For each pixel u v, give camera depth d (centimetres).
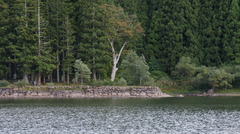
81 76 13275
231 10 17650
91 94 12888
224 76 14412
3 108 9012
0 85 12925
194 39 17538
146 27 18838
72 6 15975
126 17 17012
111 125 6612
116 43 16512
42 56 13638
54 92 12725
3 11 14250
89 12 14838
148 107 9262
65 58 14738
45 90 12762
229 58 16862
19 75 15188
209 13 18475
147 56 17838
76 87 12938
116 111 8469
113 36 15150
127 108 9056
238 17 17675
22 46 13900
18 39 13950
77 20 16162
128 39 15888
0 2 14512
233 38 16925
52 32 14900
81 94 12838
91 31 14600
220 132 5972
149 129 6231
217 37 17450
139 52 17850
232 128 6303
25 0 14075
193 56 17288
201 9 18675
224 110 8688
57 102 10500
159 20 18362
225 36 17200
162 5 18788
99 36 14988
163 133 5900
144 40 18475
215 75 14450
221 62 17038
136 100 11288
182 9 18038
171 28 17575
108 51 15225
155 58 17800
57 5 15338
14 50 13588
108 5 15425
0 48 14062
